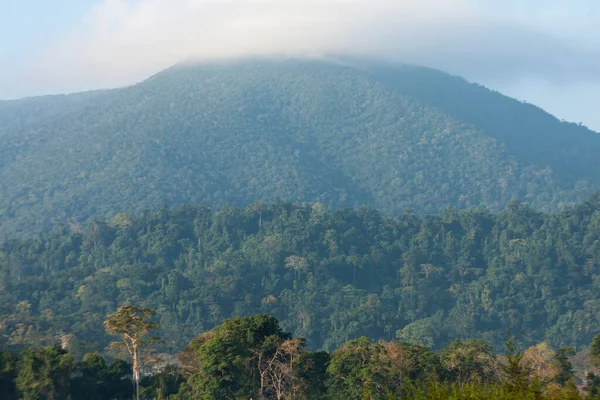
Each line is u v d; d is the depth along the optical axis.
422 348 81.06
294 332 174.12
